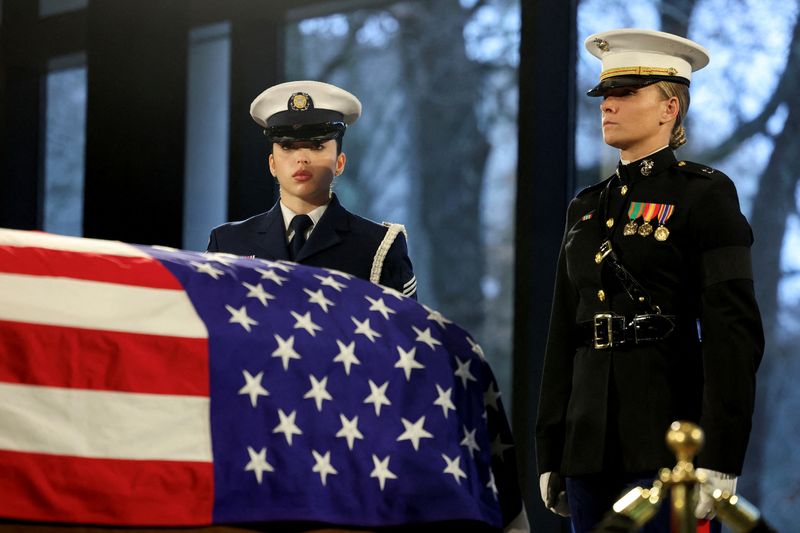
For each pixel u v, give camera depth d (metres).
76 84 18.56
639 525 5.11
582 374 8.08
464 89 16.39
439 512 7.49
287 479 7.04
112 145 16.36
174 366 6.95
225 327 7.20
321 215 9.41
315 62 16.64
